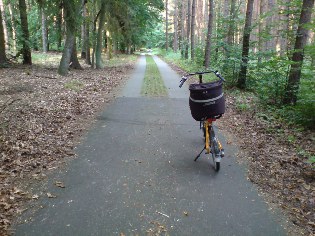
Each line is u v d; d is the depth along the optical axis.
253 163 5.92
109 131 7.76
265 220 4.15
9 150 6.11
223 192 4.86
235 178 5.33
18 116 8.26
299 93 9.70
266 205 4.50
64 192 4.77
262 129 8.01
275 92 10.77
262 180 5.25
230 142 7.06
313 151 6.46
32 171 5.40
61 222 4.03
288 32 12.01
